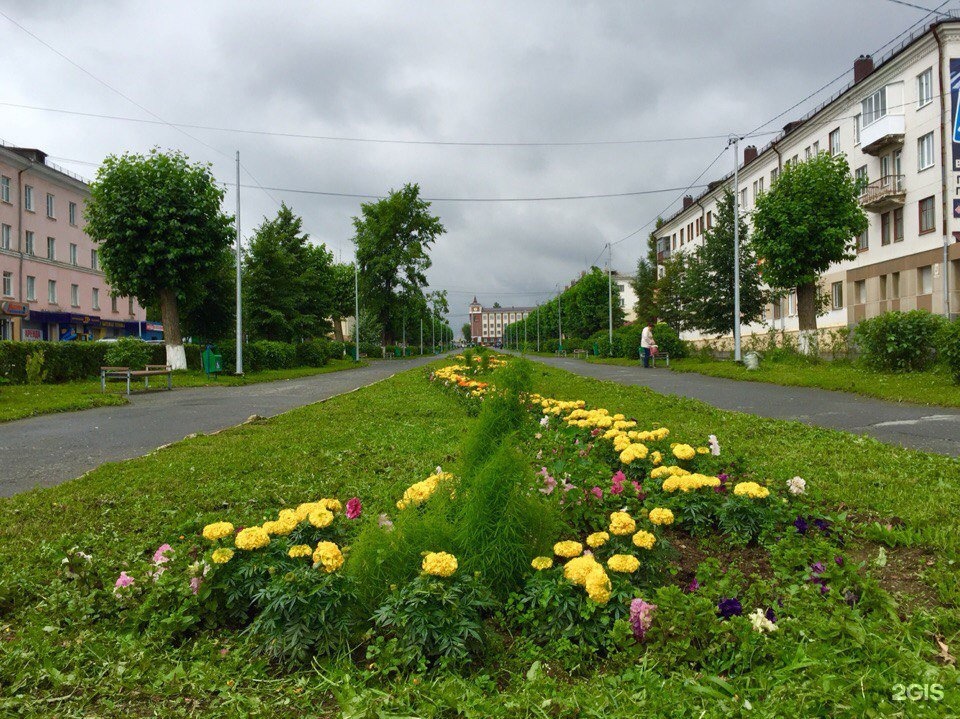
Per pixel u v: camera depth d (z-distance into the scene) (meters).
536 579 2.96
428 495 3.67
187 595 2.98
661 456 4.88
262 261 37.97
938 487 5.14
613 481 4.46
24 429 10.40
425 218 62.03
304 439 8.49
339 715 2.25
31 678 2.48
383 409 12.24
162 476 6.22
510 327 164.00
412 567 2.98
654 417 10.29
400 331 97.12
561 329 88.44
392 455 7.36
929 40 26.22
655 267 54.06
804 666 2.39
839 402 12.71
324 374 30.61
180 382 22.33
